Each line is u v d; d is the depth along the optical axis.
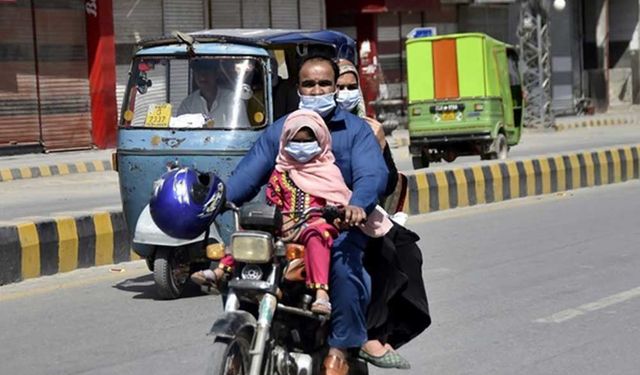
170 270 9.69
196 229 5.44
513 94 26.23
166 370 7.46
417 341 8.18
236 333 5.18
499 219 14.66
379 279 5.95
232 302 5.37
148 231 9.47
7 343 8.26
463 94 23.52
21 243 10.59
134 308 9.45
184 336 8.45
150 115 10.39
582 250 11.99
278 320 5.57
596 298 9.54
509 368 7.45
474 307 9.29
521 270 10.91
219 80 10.36
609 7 48.91
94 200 18.34
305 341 5.71
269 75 10.42
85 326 8.79
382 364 5.94
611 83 49.25
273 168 5.82
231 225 9.67
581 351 7.86
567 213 15.09
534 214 15.09
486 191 16.52
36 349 8.07
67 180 22.77
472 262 11.41
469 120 23.52
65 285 10.43
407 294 6.06
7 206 17.52
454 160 24.52
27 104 27.28
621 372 7.33
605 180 19.05
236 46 10.45
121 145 10.41
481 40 23.28
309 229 5.50
